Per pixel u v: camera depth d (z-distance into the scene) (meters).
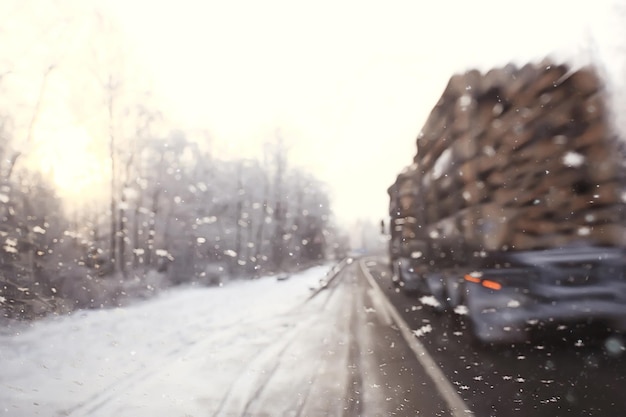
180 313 14.22
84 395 5.86
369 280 26.83
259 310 14.66
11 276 14.18
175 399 5.56
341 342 8.91
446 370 6.52
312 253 59.62
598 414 4.61
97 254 21.59
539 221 7.86
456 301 9.24
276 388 5.93
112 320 12.66
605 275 7.15
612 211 7.49
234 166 42.09
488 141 8.49
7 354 8.26
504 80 8.39
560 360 6.69
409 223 16.23
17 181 18.36
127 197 28.22
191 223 31.34
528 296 7.34
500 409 4.88
